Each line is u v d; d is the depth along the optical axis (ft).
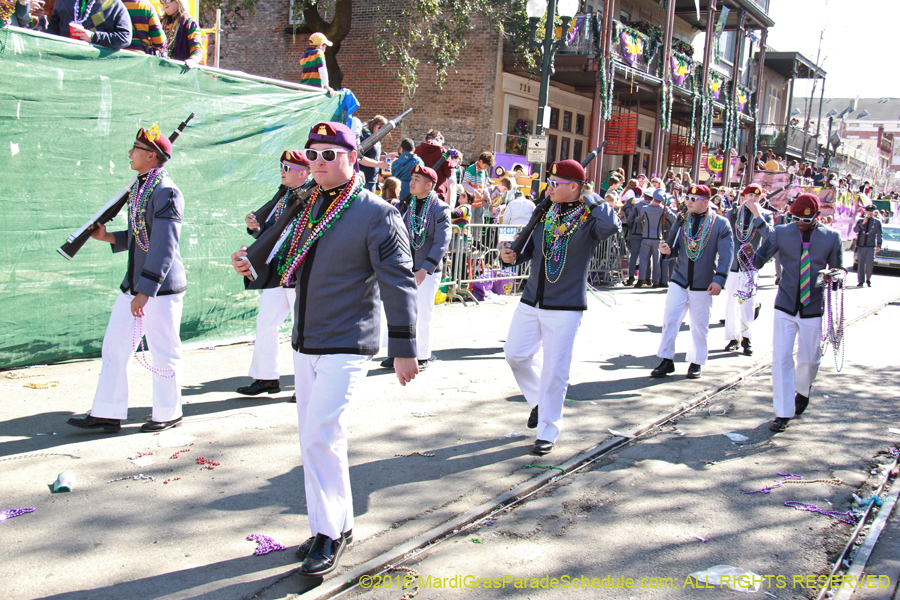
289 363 23.82
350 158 11.09
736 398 22.67
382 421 18.37
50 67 19.94
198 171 23.79
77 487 13.46
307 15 59.88
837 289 20.31
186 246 23.79
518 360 17.58
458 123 60.75
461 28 55.01
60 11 21.84
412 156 31.07
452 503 13.71
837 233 19.43
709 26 74.33
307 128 27.22
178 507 12.92
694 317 24.59
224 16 64.80
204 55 33.81
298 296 11.28
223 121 24.30
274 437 16.70
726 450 17.72
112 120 21.45
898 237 72.38
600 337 31.27
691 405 21.44
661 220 48.75
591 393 22.21
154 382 16.60
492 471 15.44
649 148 87.51
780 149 108.17
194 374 21.70
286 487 14.02
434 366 24.53
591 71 59.16
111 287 22.36
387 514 13.12
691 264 24.50
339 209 10.89
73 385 19.66
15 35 19.13
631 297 44.37
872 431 19.72
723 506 14.35
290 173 15.61
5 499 12.80
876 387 24.68
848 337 34.40
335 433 11.05
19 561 10.84
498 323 32.73
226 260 25.12
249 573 10.87
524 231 17.01
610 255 49.70
